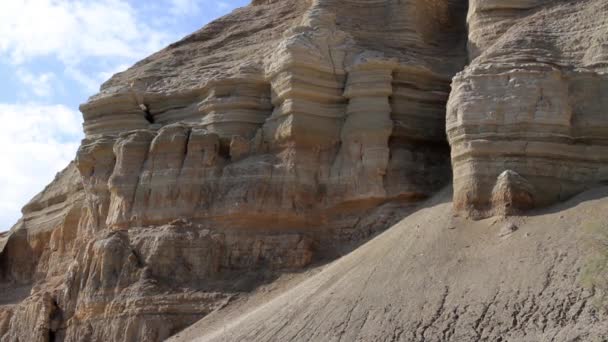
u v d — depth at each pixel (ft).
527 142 88.07
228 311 98.22
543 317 68.39
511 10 106.01
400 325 73.46
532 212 84.58
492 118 89.40
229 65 120.88
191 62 126.41
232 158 110.73
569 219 79.61
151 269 106.22
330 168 106.93
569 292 69.62
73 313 112.27
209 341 85.30
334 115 108.78
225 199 107.24
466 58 113.39
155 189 111.65
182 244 106.52
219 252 105.60
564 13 100.01
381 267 83.66
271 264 103.50
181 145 112.27
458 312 72.43
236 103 113.29
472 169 88.69
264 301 97.04
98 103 123.85
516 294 71.72
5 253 152.87
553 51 94.99
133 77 127.65
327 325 77.51
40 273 143.54
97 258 110.22
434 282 77.61
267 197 106.01
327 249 103.86
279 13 128.57
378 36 114.93
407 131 106.52
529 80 89.76
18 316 123.44
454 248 82.43
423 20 117.60
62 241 137.90
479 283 75.00
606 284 68.74
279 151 108.68
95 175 120.88
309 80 107.86
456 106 91.86
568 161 88.22
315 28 111.65
